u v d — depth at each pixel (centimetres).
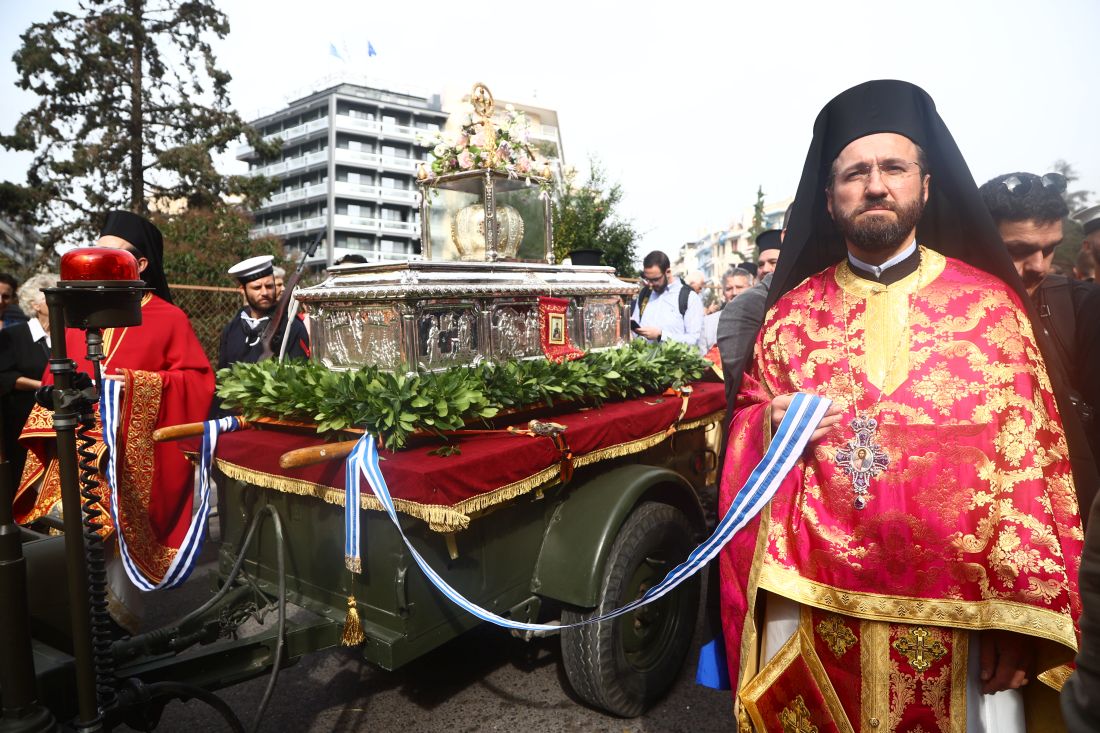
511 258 351
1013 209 227
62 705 178
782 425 170
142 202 2025
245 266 489
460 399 239
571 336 355
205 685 212
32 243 2228
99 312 164
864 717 165
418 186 354
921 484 160
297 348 490
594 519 265
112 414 297
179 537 327
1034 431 158
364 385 242
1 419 158
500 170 334
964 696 160
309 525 253
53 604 204
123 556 266
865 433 167
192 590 424
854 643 166
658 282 645
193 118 2109
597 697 269
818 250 207
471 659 338
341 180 6838
